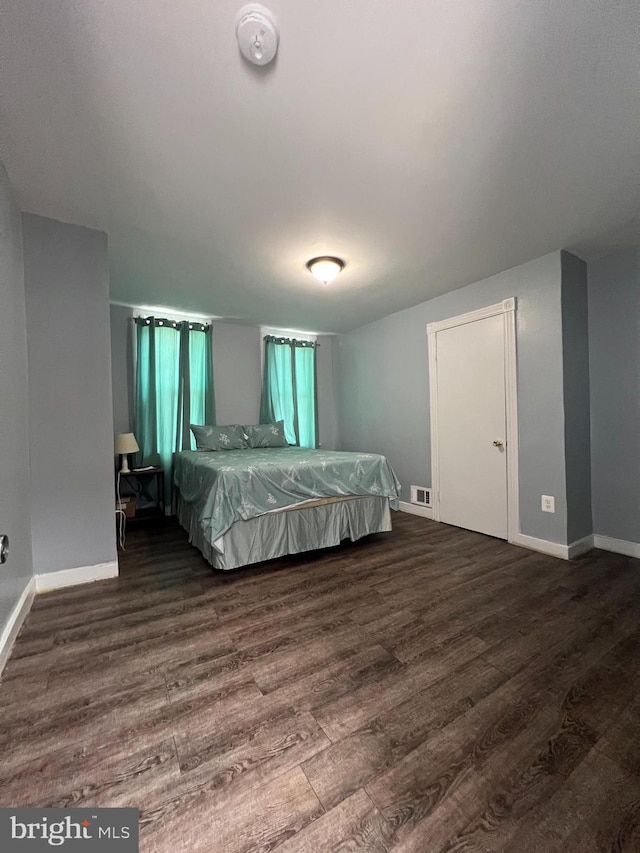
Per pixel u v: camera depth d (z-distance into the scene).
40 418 2.11
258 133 1.50
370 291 3.40
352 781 1.00
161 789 0.97
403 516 3.88
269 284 3.19
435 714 1.23
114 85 1.26
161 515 3.60
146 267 2.81
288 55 1.17
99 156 1.62
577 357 2.76
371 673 1.43
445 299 3.49
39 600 2.03
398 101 1.36
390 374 4.23
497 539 3.07
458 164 1.72
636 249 2.60
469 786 0.98
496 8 1.05
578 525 2.73
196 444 3.89
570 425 2.69
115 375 3.75
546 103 1.38
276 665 1.48
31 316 2.08
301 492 2.69
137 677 1.41
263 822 0.89
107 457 2.32
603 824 0.89
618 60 1.21
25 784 0.98
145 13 1.04
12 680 1.40
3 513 1.55
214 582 2.27
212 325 4.35
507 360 2.96
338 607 1.95
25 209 2.03
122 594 2.10
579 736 1.14
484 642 1.63
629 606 1.93
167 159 1.65
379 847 0.84
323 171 1.75
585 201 2.03
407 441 4.01
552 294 2.67
